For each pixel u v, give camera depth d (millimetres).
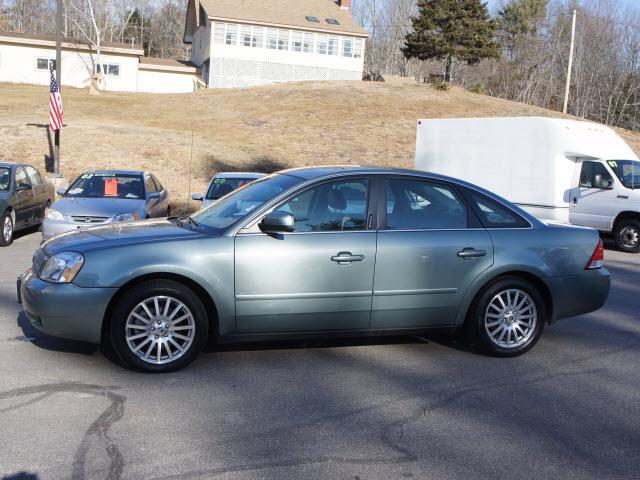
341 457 3850
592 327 7223
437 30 48969
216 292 5137
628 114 56188
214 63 46688
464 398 4879
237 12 47031
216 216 5715
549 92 62844
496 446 4074
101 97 38469
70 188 11797
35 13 70500
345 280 5391
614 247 15016
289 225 5090
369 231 5504
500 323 5855
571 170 14352
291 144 29188
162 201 12500
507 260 5762
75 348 5684
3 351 5543
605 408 4766
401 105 37875
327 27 48344
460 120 16109
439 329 5750
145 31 74375
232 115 34688
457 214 5812
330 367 5477
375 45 77188
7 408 4371
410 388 5055
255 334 5336
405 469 3725
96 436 3994
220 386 4941
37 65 45000
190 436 4059
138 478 3512
